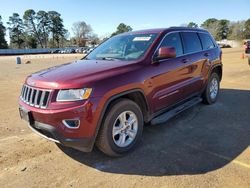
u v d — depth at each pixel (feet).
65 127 10.48
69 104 10.40
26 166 11.62
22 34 367.25
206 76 19.02
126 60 13.57
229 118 17.17
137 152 12.62
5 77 42.98
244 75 35.60
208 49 19.60
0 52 242.99
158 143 13.57
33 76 12.67
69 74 11.57
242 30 306.55
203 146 13.09
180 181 10.11
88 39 374.22
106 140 11.39
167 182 10.09
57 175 10.86
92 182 10.29
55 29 386.32
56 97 10.61
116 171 11.02
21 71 55.01
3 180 10.61
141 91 12.55
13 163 11.90
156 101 13.71
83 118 10.47
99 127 11.06
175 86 15.17
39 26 376.07
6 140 14.47
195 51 17.76
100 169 11.21
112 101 11.62
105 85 11.03
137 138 12.86
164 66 14.12
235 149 12.67
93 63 13.52
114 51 15.25
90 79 10.95
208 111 18.75
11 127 16.63
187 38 17.22
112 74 11.62
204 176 10.39
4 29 345.51
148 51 13.73
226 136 14.26
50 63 88.74
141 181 10.23
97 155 12.45
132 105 12.28
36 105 11.16
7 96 26.25
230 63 53.16
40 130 11.42
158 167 11.21
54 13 383.04
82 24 376.07
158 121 13.97
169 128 15.61
